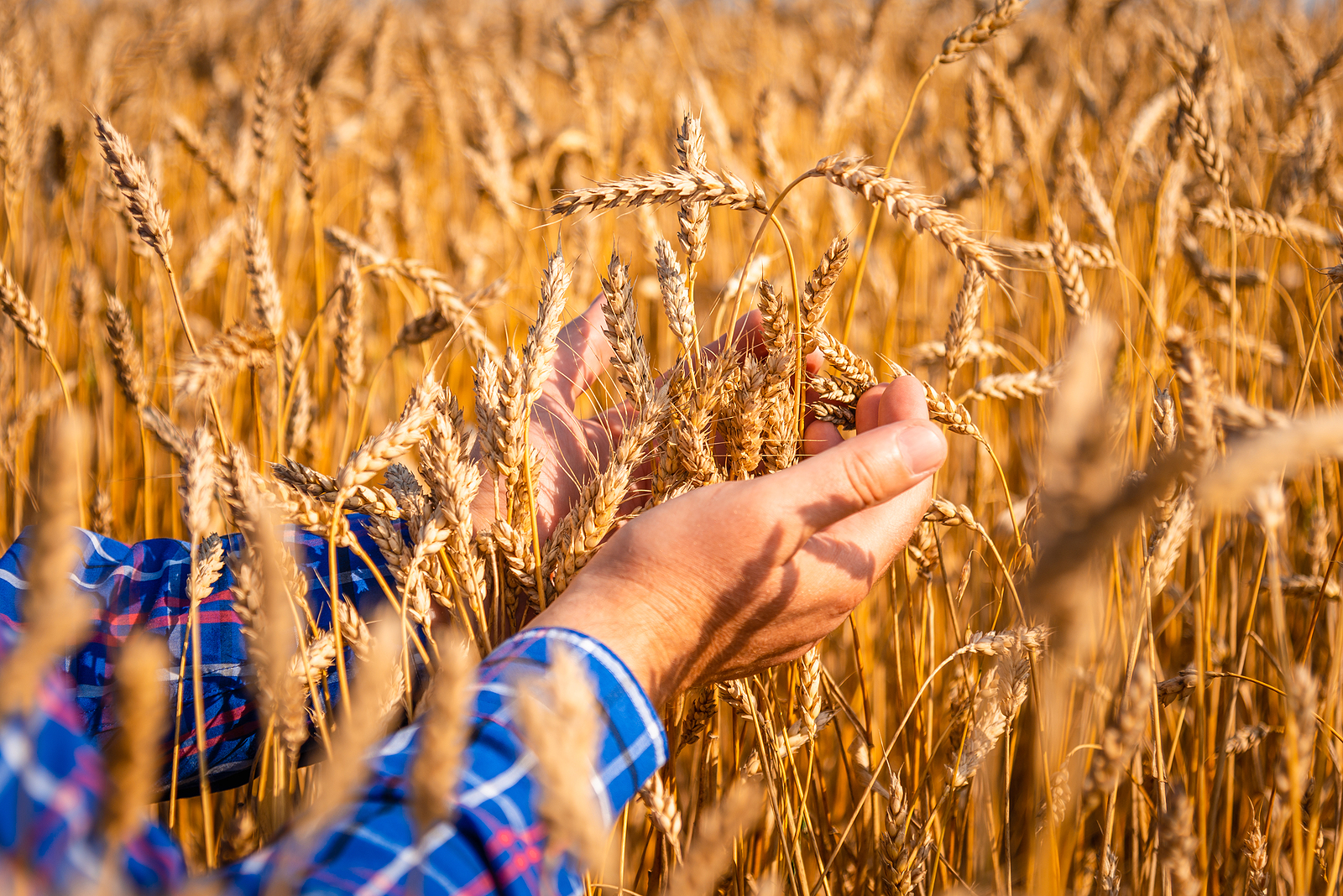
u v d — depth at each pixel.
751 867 1.69
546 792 0.59
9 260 2.89
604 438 1.73
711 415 1.41
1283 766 1.12
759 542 1.06
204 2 6.64
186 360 1.48
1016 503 2.25
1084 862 1.71
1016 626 1.41
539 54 5.97
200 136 3.02
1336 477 1.98
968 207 4.14
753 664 1.27
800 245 3.59
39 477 2.89
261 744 1.34
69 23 7.60
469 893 0.76
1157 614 2.20
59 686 0.61
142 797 0.46
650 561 1.08
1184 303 2.95
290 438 2.07
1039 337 3.12
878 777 1.66
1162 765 1.44
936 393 1.47
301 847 0.57
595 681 0.95
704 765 1.55
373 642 1.23
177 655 1.28
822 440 1.55
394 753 0.87
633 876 1.94
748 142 4.33
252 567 1.04
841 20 8.55
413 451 2.59
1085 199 2.35
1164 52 2.97
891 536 1.29
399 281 2.81
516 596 1.39
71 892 0.48
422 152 5.66
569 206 1.35
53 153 3.35
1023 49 4.54
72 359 3.56
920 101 4.56
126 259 3.61
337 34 4.20
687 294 1.41
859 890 1.75
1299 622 2.34
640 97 5.75
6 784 0.53
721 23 8.38
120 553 1.37
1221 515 1.72
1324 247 2.85
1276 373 2.88
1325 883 1.61
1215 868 1.65
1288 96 3.62
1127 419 1.91
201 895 0.54
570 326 1.67
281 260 3.60
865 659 2.10
